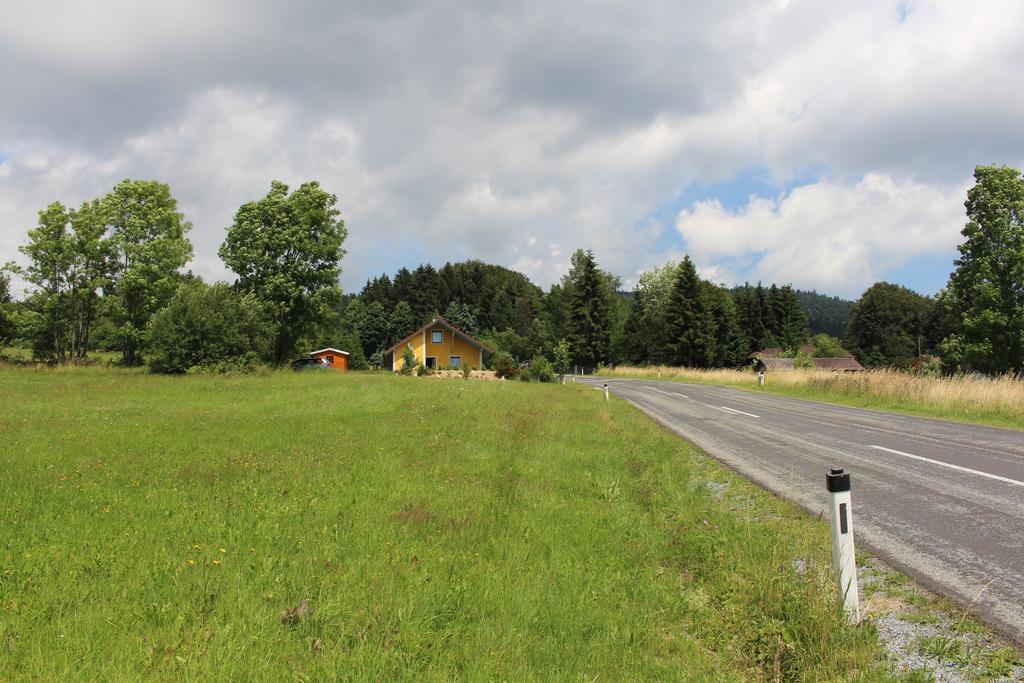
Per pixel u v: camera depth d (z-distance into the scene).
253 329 41.84
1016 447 11.69
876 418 17.84
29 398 23.94
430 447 12.47
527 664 3.60
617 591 4.88
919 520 6.59
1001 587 4.71
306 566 5.21
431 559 5.40
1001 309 39.06
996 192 39.69
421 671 3.52
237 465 10.28
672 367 74.75
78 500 7.77
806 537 6.07
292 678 3.39
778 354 84.00
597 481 9.15
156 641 3.77
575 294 82.25
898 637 4.04
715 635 4.20
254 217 48.81
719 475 9.62
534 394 29.45
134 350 49.94
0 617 4.08
